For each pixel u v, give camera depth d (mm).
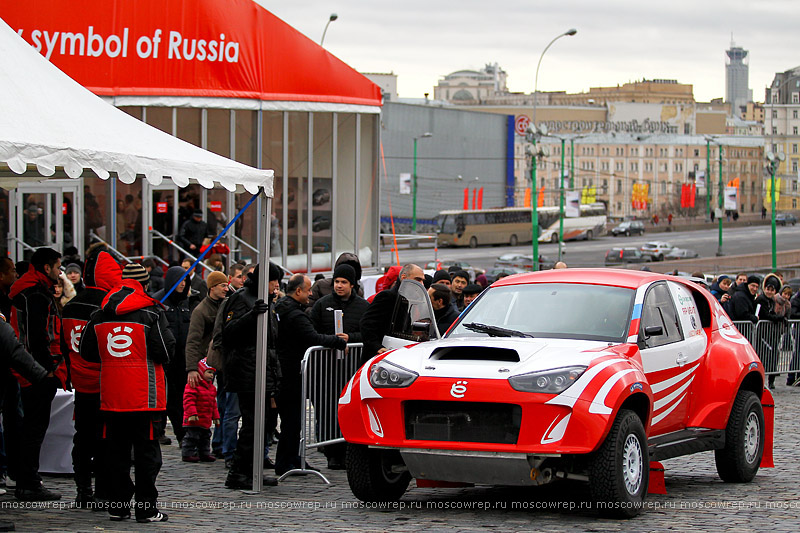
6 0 27000
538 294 14508
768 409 16859
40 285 13812
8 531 11586
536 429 11930
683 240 168500
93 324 12375
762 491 15117
